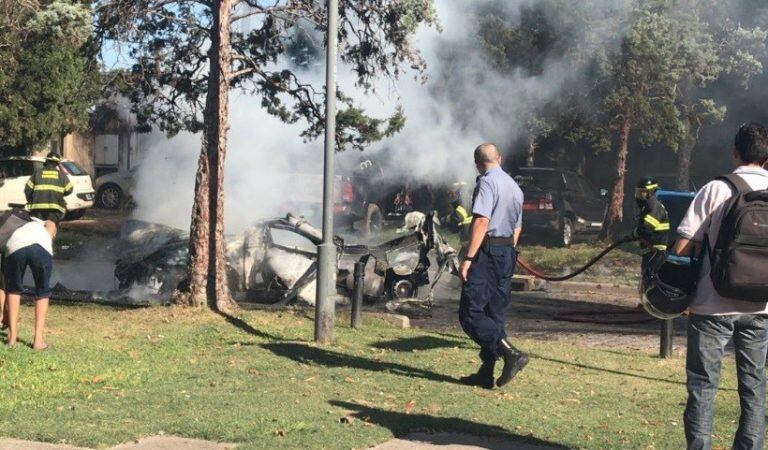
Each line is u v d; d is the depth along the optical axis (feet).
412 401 23.71
